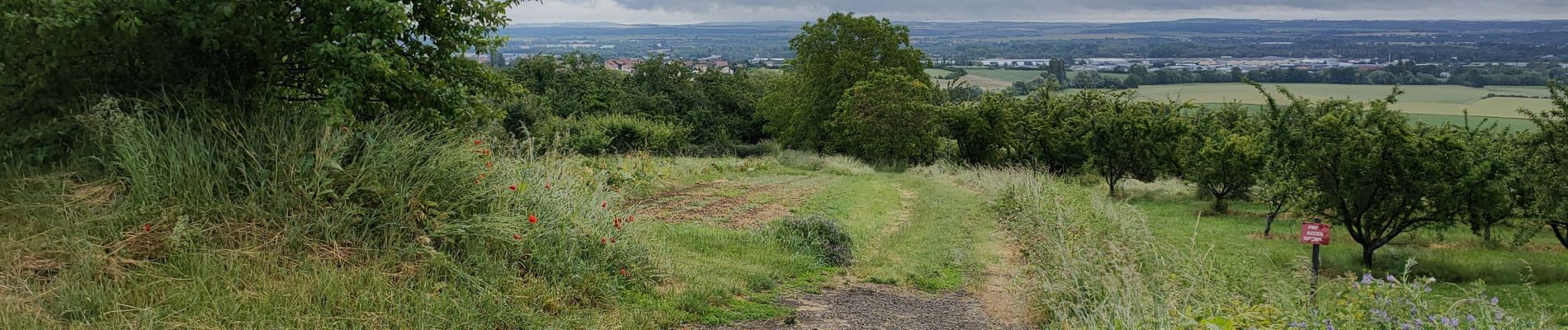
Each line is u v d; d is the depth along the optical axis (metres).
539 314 5.18
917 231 11.85
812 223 9.62
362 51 6.07
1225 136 25.45
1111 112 27.22
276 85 6.36
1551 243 18.30
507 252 5.88
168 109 5.64
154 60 5.79
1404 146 13.03
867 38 37.50
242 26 5.80
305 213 5.30
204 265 4.61
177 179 5.20
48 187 5.07
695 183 19.25
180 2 5.73
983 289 8.16
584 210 6.87
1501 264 14.16
